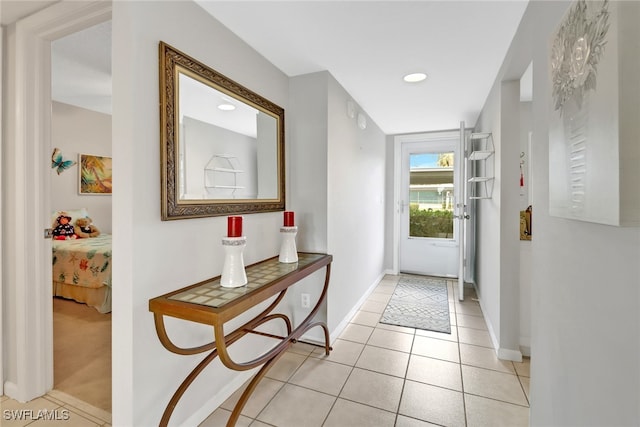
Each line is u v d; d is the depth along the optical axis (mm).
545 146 1265
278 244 2355
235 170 1858
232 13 1640
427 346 2420
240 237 1531
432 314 3076
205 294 1396
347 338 2557
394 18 1665
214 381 1713
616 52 653
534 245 1392
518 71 2049
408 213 4641
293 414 1658
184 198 1491
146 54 1298
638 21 632
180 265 1485
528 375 2021
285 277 1686
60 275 3412
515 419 1620
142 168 1288
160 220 1373
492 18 1656
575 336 969
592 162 768
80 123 4332
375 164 3904
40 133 1701
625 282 709
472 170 3699
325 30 1799
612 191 675
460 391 1855
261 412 1674
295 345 2447
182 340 1506
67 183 4219
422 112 3385
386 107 3215
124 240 1268
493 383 1935
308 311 2453
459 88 2676
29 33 1633
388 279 4371
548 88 1109
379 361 2197
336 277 2582
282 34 1839
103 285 3104
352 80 2518
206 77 1599
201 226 1614
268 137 2191
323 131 2355
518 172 2217
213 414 1673
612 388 758
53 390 1819
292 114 2449
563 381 1057
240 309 1292
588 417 877
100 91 3533
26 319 1695
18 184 1667
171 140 1400
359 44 1954
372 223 3785
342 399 1781
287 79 2430
